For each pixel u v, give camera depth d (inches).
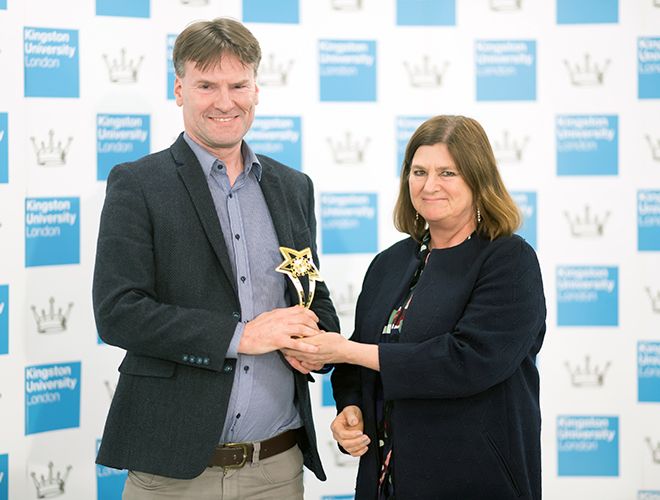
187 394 72.6
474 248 75.4
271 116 112.0
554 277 114.9
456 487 72.4
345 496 116.4
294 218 81.0
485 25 113.0
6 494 102.4
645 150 113.2
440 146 73.8
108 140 106.5
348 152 113.7
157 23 107.9
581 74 113.0
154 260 73.5
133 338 70.4
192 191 74.6
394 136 113.8
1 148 100.5
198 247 73.7
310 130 112.7
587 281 114.7
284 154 112.6
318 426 115.8
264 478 77.4
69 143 104.3
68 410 105.9
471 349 71.1
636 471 115.6
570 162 113.9
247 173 78.9
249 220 78.0
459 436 72.5
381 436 77.4
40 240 103.3
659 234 113.7
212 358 70.6
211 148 77.0
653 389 114.8
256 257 77.2
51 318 104.3
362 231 114.5
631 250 114.1
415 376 71.7
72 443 106.3
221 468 75.5
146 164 75.8
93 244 106.3
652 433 115.2
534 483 74.5
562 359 115.3
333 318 82.5
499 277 72.6
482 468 72.2
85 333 106.4
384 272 82.4
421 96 113.7
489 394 73.4
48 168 103.4
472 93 113.6
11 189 101.3
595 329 114.9
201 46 73.0
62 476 105.8
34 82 102.0
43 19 102.1
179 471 71.2
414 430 73.4
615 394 115.2
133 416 73.5
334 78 112.6
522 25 112.9
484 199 74.1
